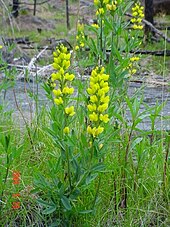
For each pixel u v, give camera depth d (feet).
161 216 2.77
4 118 3.63
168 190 2.86
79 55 3.82
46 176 2.87
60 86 2.37
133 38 2.96
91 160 2.37
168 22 16.55
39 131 3.31
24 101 4.98
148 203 2.81
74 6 18.98
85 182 2.40
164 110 5.08
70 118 2.52
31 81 5.94
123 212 2.76
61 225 2.60
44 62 8.86
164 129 3.69
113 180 2.83
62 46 2.40
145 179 2.89
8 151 2.57
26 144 3.17
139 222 2.71
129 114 4.25
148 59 9.89
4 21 5.15
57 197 2.50
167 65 9.57
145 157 2.93
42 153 3.07
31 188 2.77
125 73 2.66
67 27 15.55
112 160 2.91
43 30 15.46
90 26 2.85
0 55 3.91
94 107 2.28
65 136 2.42
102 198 2.79
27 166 2.97
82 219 2.63
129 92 5.64
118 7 2.77
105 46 2.81
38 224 2.67
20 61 7.62
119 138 2.88
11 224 2.66
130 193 2.80
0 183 2.66
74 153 2.88
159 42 11.82
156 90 6.58
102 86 2.27
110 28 2.73
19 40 12.26
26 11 16.80
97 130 2.30
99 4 2.78
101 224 2.68
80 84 2.89
